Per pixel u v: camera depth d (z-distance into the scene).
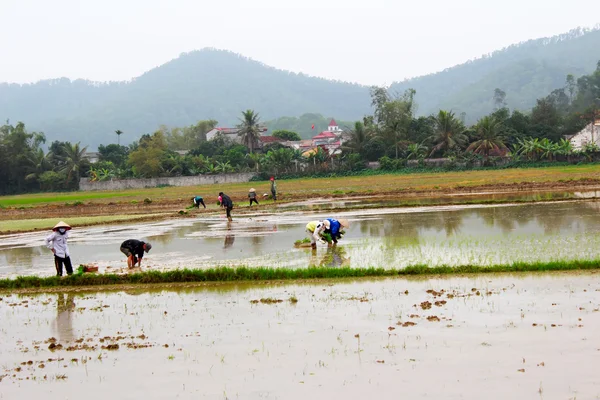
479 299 12.41
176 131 166.75
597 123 90.56
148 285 16.08
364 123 112.75
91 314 13.15
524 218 25.86
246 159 106.44
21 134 108.50
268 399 8.00
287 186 70.38
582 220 23.98
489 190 46.59
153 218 38.28
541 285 13.31
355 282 14.87
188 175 101.69
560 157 84.44
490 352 9.27
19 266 20.77
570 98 191.38
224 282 15.91
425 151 94.69
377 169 91.62
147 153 100.69
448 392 7.91
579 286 13.03
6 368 9.76
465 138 91.81
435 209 32.88
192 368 9.32
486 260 16.55
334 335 10.58
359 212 33.69
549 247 18.11
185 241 25.12
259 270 16.16
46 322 12.66
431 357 9.20
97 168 108.00
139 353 10.17
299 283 15.22
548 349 9.25
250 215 36.72
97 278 16.56
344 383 8.38
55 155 112.00
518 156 86.62
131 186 97.06
